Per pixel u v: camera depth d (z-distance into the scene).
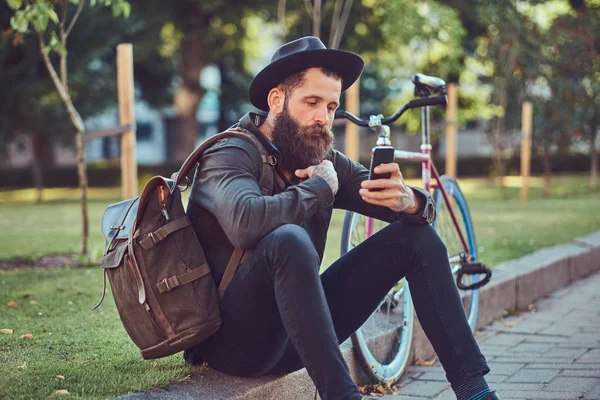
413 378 3.46
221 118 25.95
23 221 10.03
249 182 2.36
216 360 2.55
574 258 6.09
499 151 14.15
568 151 15.52
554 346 3.98
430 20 14.49
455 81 19.98
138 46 19.95
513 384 3.29
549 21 14.69
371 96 24.81
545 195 13.99
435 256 2.56
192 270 2.36
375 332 3.42
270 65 2.45
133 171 6.11
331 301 2.65
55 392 2.38
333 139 2.57
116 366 2.76
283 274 2.23
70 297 4.33
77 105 17.28
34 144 16.75
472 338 2.54
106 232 2.50
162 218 2.36
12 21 5.46
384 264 2.60
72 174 23.69
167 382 2.51
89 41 15.62
